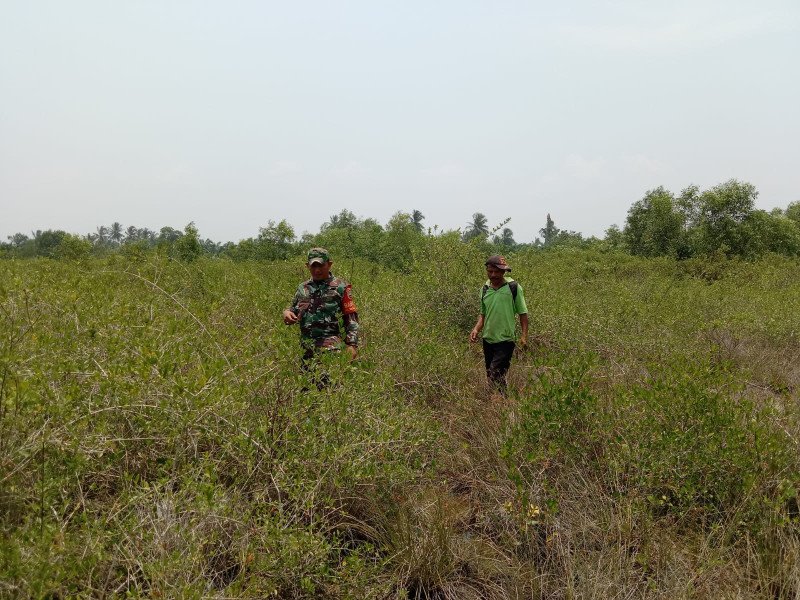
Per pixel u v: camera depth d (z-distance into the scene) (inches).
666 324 299.6
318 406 129.7
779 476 127.3
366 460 123.9
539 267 457.7
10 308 129.3
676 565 111.1
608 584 104.5
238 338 166.6
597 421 146.8
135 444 116.6
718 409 139.7
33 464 98.6
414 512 127.4
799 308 347.9
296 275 355.3
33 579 74.1
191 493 103.7
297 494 106.9
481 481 145.9
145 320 144.8
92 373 120.1
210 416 120.5
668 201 1009.5
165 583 80.1
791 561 107.1
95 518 96.2
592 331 270.8
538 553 120.1
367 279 333.1
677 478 131.7
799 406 159.5
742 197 976.9
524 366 237.1
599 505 129.4
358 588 98.7
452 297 294.4
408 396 192.7
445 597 109.2
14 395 96.4
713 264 707.4
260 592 90.6
